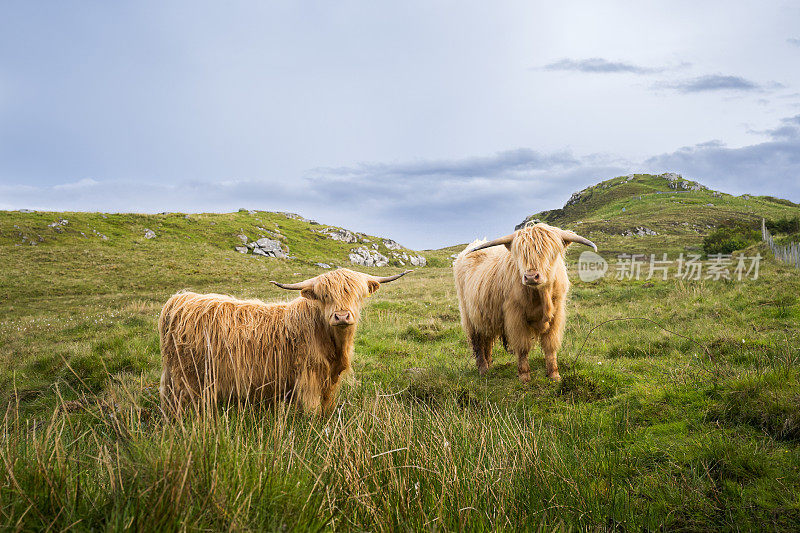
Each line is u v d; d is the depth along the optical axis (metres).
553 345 6.40
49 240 38.53
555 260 6.08
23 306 21.55
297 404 4.60
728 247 29.91
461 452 3.68
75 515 2.26
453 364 7.84
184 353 4.62
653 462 3.79
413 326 10.70
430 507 2.90
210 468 2.63
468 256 8.09
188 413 4.20
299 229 61.31
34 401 6.48
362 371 7.46
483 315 7.16
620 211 85.62
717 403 4.54
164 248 40.59
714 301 10.45
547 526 2.91
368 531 2.61
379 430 3.68
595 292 14.37
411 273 40.41
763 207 78.06
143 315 14.53
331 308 4.48
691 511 3.15
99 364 7.60
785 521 2.96
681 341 7.36
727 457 3.60
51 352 9.19
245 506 2.36
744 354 5.94
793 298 9.43
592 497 3.24
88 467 2.99
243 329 4.70
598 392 5.46
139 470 2.54
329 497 2.73
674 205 82.00
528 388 5.96
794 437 3.82
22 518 2.10
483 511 2.94
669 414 4.62
